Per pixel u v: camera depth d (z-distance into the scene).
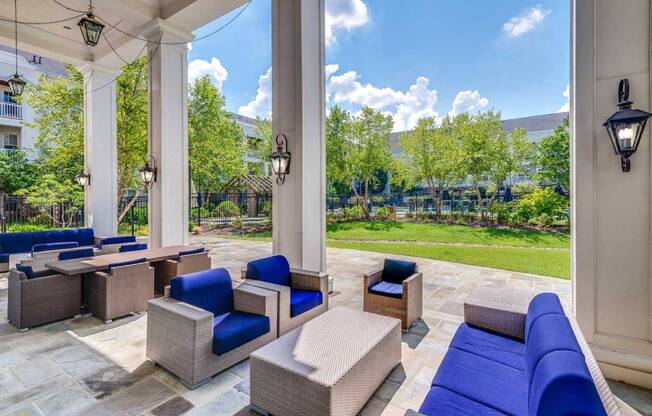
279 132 4.84
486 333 2.50
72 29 7.00
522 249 8.95
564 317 1.86
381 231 12.41
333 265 7.15
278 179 4.86
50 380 2.54
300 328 2.57
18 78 6.64
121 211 12.49
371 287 3.77
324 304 3.71
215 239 11.73
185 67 6.61
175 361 2.57
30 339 3.28
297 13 4.60
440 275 6.13
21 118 15.02
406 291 3.50
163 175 6.27
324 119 4.99
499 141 11.27
